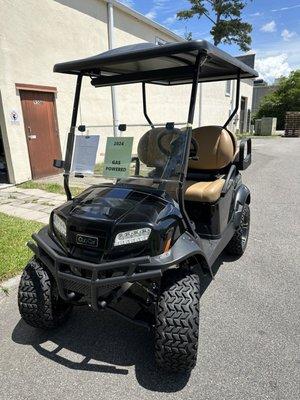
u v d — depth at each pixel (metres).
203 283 3.20
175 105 12.07
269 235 4.42
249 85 22.30
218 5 22.03
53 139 7.81
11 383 2.07
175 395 1.97
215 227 2.93
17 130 6.86
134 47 2.33
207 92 15.54
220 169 3.48
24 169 7.11
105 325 2.62
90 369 2.18
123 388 2.03
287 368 2.14
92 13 8.53
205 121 15.84
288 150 13.09
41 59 7.23
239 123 20.80
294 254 3.84
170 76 2.69
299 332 2.49
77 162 2.58
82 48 8.34
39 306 2.35
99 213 2.12
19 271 3.31
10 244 3.86
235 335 2.46
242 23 22.25
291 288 3.11
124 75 2.79
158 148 2.45
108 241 1.98
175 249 2.05
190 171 3.55
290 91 27.55
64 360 2.26
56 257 2.07
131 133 2.61
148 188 2.42
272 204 5.83
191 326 1.96
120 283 1.90
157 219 2.07
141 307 2.29
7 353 2.32
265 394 1.96
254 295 2.99
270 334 2.47
